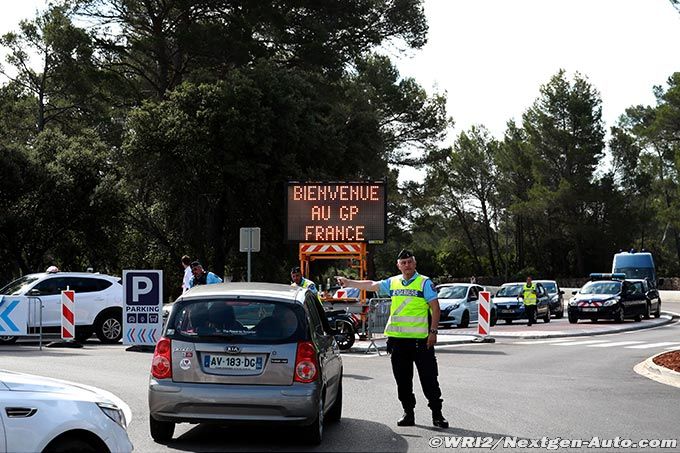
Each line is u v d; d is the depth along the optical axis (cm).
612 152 16875
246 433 2125
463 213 18812
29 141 11119
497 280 17238
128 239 8819
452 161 17825
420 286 2247
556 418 2372
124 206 7862
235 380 1902
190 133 7775
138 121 7862
